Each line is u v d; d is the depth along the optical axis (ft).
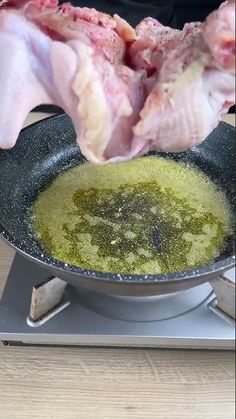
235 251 1.50
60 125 1.79
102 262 1.51
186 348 1.49
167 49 1.28
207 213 1.66
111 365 1.46
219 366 1.45
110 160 1.27
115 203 1.71
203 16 3.44
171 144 1.29
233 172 1.74
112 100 1.22
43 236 1.59
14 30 1.25
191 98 1.21
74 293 1.53
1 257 1.71
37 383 1.43
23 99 1.28
